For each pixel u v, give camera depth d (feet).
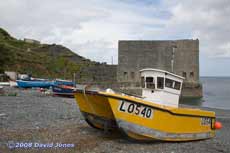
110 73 238.27
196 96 168.45
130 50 176.65
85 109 34.63
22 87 122.93
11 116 45.34
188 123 34.55
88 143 29.81
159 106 31.45
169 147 30.91
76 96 34.60
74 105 68.95
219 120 70.90
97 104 32.32
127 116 29.86
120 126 29.63
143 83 37.45
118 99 29.22
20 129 35.42
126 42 177.47
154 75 36.50
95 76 235.81
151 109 31.07
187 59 169.48
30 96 89.92
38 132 34.12
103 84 146.00
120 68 178.09
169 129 32.65
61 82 125.49
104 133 34.17
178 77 37.50
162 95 36.22
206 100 156.56
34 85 124.06
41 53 308.60
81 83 167.73
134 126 30.32
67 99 86.69
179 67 171.01
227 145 34.86
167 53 172.55
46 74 231.50
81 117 47.73
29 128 36.35
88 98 32.19
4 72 169.48
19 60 225.56
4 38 321.11
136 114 30.35
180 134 33.81
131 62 176.45
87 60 328.29
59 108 60.39
